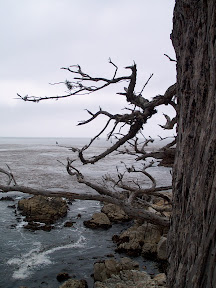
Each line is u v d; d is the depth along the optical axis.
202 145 2.39
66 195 4.30
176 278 2.76
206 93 2.45
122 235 14.69
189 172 2.71
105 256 12.95
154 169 40.88
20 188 4.33
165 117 4.45
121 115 4.04
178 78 3.15
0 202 21.89
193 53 2.67
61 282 10.62
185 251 2.60
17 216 18.20
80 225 17.22
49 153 77.69
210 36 2.30
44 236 15.15
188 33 2.72
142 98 3.96
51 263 12.12
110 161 54.41
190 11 2.64
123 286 9.09
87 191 25.67
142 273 10.07
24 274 11.13
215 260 1.99
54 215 17.97
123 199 4.43
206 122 2.35
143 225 14.64
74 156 65.19
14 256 12.63
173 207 3.15
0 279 10.70
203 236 2.21
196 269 2.24
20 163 47.41
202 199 2.29
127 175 35.06
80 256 12.88
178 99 3.20
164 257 12.23
